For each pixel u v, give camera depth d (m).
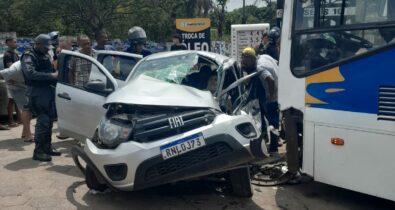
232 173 5.02
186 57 5.87
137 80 5.38
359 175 4.63
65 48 8.31
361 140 4.59
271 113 6.90
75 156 5.14
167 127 4.53
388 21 4.41
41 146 6.75
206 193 5.36
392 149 4.38
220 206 4.98
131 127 4.57
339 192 5.52
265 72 6.69
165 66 5.68
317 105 4.93
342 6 4.75
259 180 5.86
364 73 4.55
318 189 5.62
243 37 11.97
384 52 4.42
